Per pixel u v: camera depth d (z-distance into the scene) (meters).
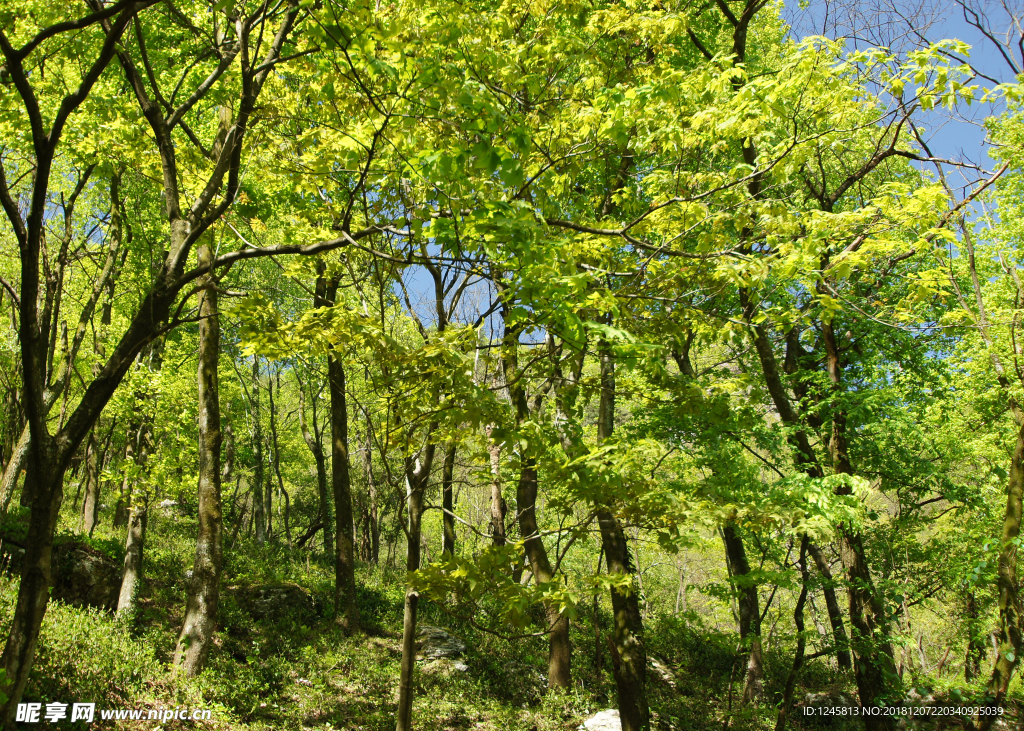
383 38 3.94
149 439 12.02
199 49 8.98
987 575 6.83
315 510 30.53
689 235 5.93
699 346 10.12
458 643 13.59
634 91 4.86
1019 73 5.67
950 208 5.86
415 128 4.52
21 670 4.36
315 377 20.22
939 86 5.26
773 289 5.89
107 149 6.82
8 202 4.34
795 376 12.03
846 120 6.01
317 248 5.07
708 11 10.30
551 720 10.94
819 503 6.75
